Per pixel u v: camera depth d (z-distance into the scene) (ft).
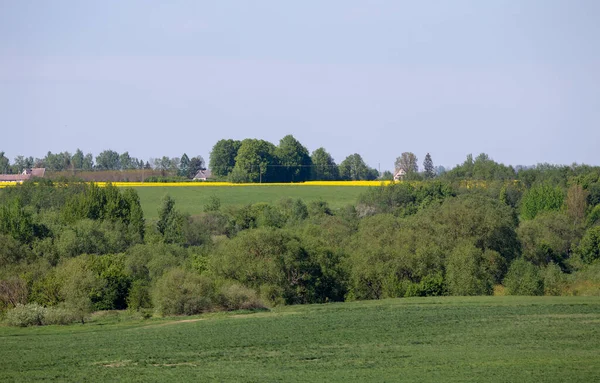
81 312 333.21
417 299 374.43
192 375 214.69
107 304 371.35
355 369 220.23
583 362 224.74
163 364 232.12
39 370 225.15
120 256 426.51
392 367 222.07
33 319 320.09
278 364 229.86
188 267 420.36
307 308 352.90
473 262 401.49
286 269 390.21
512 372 212.43
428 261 410.93
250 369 222.48
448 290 395.75
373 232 492.95
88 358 242.78
